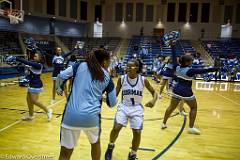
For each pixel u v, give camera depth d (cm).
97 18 2477
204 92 1026
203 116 618
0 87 978
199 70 438
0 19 1945
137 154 372
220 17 2339
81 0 2433
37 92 499
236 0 2275
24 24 2130
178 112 639
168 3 2397
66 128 236
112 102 253
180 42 2127
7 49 1809
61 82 247
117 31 2495
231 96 941
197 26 2384
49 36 2247
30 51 496
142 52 1822
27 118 523
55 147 387
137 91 331
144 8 2434
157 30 2433
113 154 369
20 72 1145
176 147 406
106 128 490
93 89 238
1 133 441
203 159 364
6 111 595
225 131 500
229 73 1477
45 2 2192
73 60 654
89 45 2205
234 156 378
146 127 508
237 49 1934
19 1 2006
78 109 231
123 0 2455
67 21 2409
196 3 2364
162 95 904
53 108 637
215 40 2180
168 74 809
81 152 370
